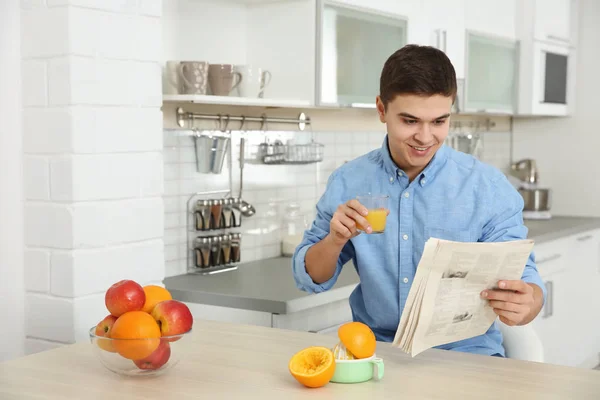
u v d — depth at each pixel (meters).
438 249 1.38
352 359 1.42
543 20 4.63
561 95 4.88
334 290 2.70
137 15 2.28
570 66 4.95
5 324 2.29
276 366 1.52
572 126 5.02
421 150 1.73
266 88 3.22
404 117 1.69
